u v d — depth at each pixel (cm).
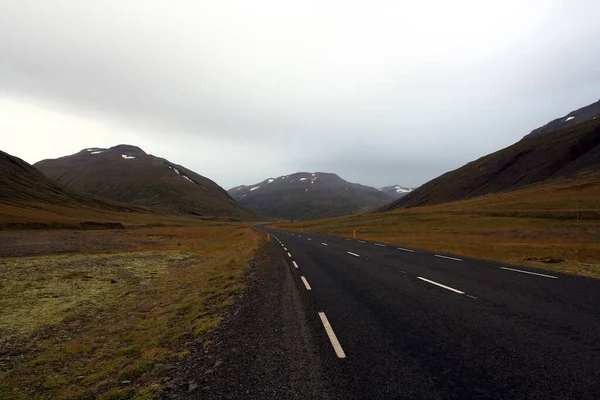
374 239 3975
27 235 5238
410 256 2038
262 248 3017
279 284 1288
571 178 11250
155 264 2461
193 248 3734
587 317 737
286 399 441
